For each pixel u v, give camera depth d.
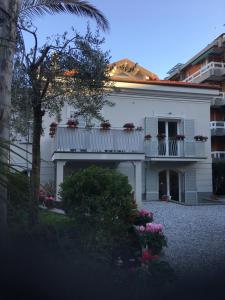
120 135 18.42
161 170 21.56
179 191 22.11
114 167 19.50
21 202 3.56
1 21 4.85
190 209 16.36
